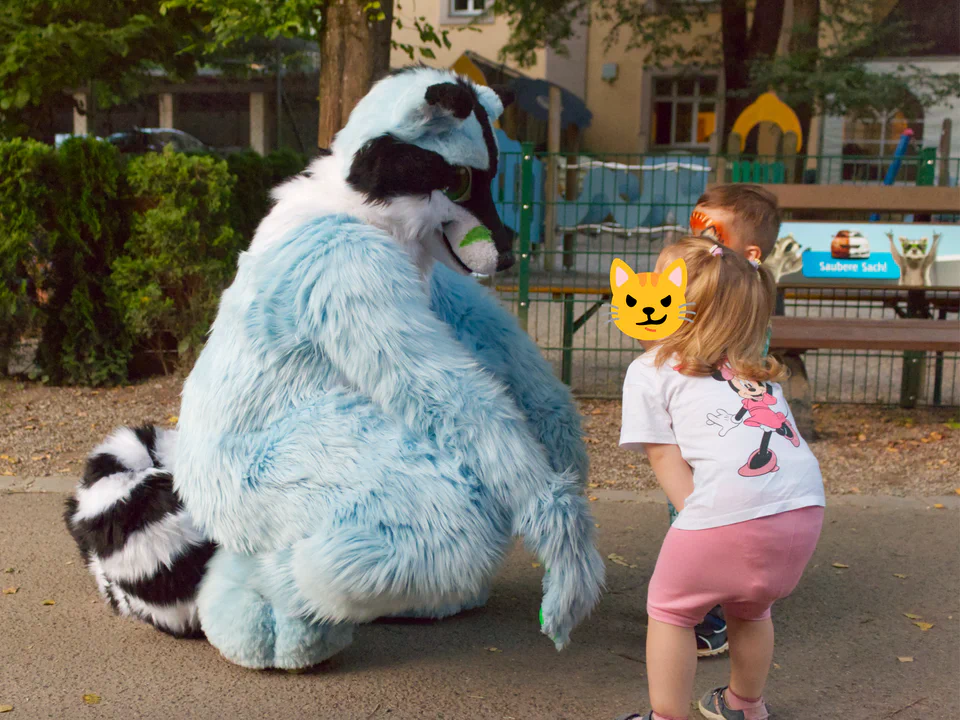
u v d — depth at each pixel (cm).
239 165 827
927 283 668
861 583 403
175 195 721
